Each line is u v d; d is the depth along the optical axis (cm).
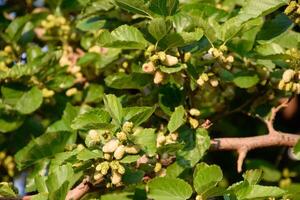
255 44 100
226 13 104
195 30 89
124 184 86
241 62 105
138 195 86
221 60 92
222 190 79
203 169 82
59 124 109
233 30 92
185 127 94
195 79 92
